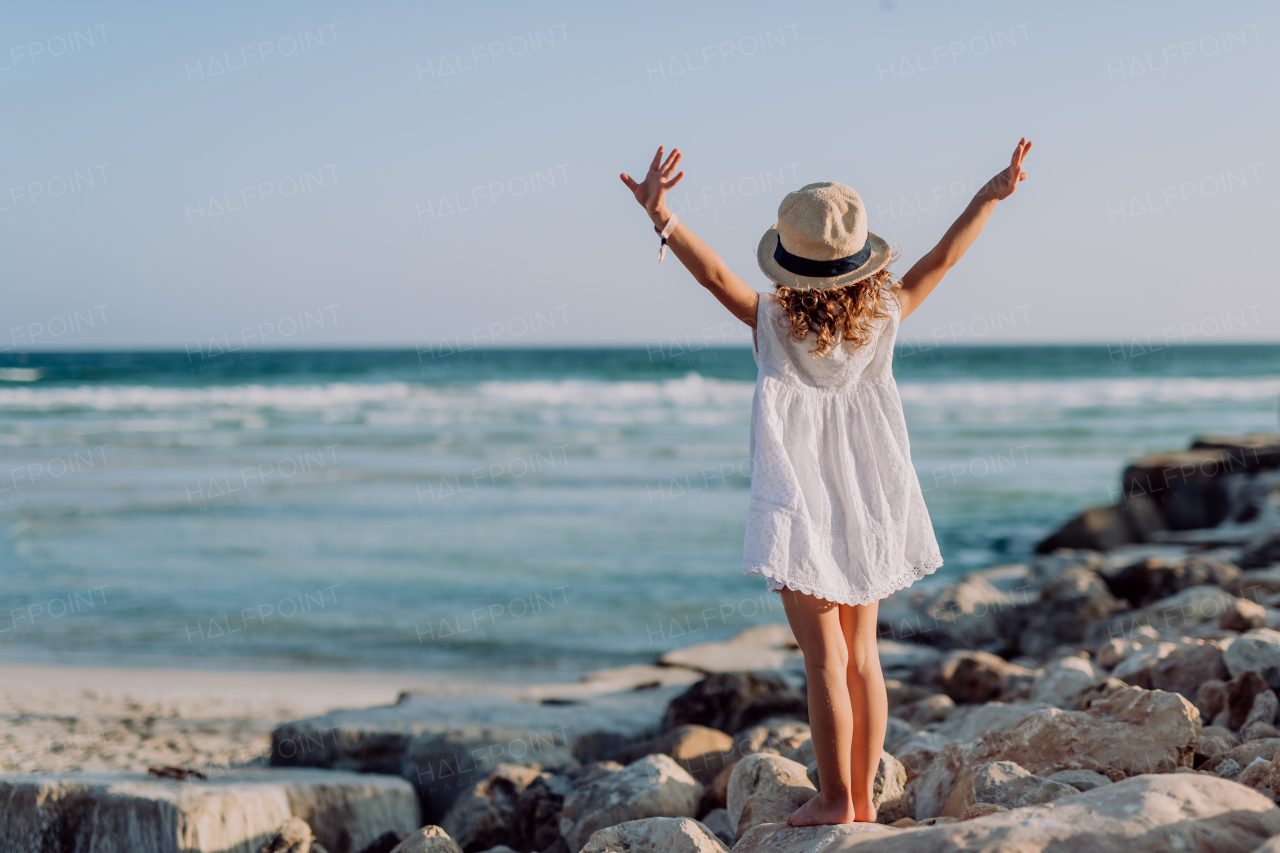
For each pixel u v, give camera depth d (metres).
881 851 2.09
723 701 5.19
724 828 3.50
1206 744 3.28
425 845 3.25
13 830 3.55
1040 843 1.89
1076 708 4.12
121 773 4.09
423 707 5.57
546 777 4.16
